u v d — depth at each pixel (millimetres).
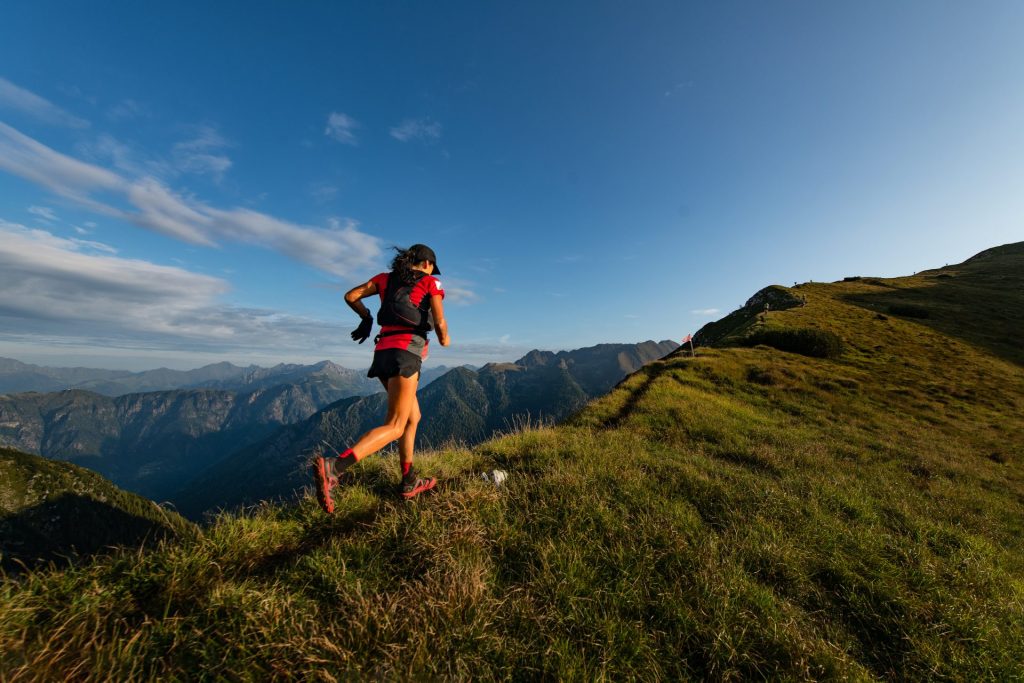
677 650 3102
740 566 4164
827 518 5980
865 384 22062
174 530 3707
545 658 2812
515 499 4859
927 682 3283
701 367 20344
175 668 2508
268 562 3730
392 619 2922
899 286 60312
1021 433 17141
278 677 2484
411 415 4445
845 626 3830
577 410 11992
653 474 6328
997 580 4980
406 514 4312
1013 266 73188
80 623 2672
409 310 4297
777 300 48031
